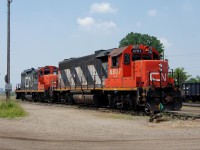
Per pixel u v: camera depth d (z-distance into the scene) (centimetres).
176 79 2325
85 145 1074
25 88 5062
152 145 1061
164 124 1614
